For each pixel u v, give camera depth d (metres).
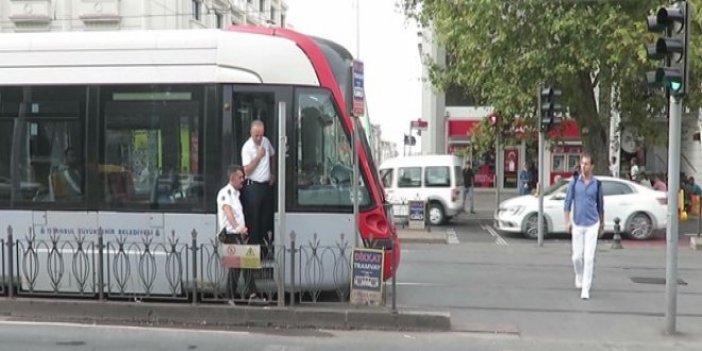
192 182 8.03
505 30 16.91
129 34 8.21
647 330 7.47
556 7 16.25
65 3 35.25
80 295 8.16
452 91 30.59
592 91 18.67
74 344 6.69
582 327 7.58
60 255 8.12
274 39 8.09
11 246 8.08
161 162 8.09
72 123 8.23
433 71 21.05
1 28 35.28
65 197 8.24
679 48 6.94
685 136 27.80
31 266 8.20
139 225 8.09
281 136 7.55
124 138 8.14
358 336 7.10
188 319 7.56
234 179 7.59
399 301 8.73
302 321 7.43
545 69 16.77
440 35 18.78
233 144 7.98
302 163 7.99
